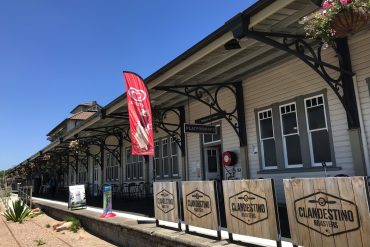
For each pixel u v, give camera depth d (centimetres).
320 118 981
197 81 1198
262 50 954
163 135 1756
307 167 999
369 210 394
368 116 853
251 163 1192
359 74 868
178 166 1617
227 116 1295
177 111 1609
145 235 768
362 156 859
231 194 593
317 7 696
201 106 1460
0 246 1049
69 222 1230
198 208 675
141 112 978
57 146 2741
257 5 665
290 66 1062
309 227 455
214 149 1460
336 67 861
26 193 2444
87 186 2841
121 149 2281
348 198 413
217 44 792
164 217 781
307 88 1010
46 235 1179
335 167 923
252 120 1192
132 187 2088
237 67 1103
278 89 1101
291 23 759
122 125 1980
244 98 1228
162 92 1298
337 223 424
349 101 882
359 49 868
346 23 553
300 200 468
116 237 927
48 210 1778
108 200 1098
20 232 1299
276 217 514
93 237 1061
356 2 538
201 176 1446
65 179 3750
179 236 677
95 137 2333
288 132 1072
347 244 413
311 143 999
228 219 600
